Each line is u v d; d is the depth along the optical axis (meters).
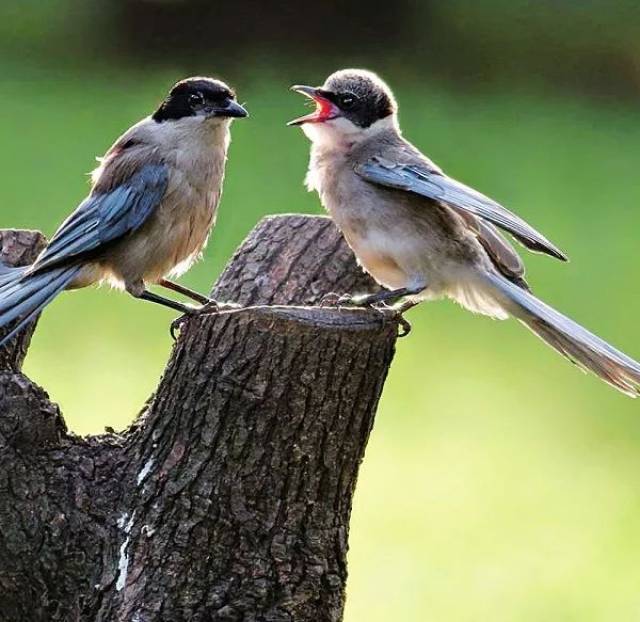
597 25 27.31
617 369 8.10
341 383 7.32
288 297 9.26
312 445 7.38
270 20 27.66
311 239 9.50
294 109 25.77
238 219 20.47
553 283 20.34
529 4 27.52
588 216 22.80
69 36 28.33
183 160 8.89
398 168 8.79
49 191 21.59
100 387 15.62
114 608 7.36
